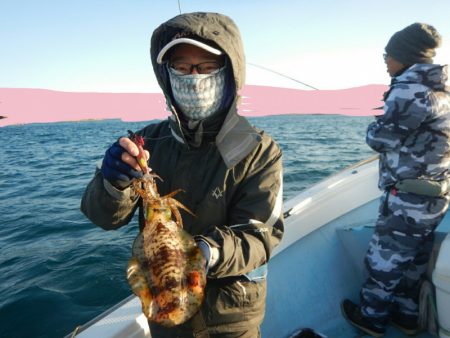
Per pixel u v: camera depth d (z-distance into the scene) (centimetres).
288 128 2809
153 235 135
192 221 158
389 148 245
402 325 277
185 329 151
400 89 233
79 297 461
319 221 340
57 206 874
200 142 158
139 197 160
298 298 291
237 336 154
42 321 416
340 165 1172
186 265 129
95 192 144
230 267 132
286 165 1205
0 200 966
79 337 187
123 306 212
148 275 131
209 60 156
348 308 291
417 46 243
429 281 273
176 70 159
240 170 154
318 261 318
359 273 326
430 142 233
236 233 142
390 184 254
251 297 154
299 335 255
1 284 499
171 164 165
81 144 2289
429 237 261
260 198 151
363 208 378
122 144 135
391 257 253
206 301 152
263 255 143
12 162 1666
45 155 1864
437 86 228
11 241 656
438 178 240
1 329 406
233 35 152
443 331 235
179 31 154
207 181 157
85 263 547
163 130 181
